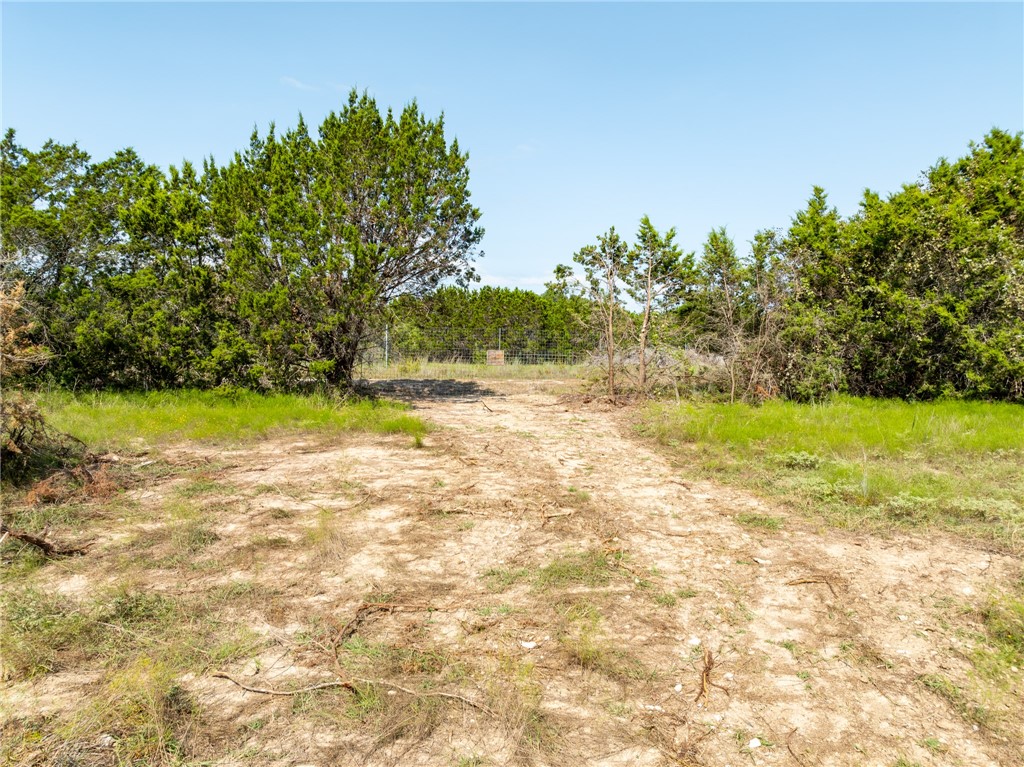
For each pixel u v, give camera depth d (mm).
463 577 4332
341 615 3736
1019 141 15977
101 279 11625
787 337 13109
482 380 19047
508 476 7035
